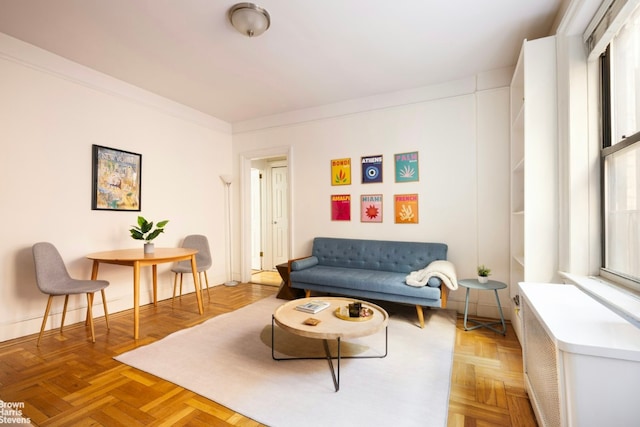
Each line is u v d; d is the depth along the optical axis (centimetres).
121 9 224
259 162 610
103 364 222
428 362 224
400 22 243
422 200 367
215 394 185
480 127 335
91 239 326
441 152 357
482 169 335
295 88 371
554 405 125
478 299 335
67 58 299
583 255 199
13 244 270
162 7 222
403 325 302
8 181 267
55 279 268
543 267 223
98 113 331
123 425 158
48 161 292
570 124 202
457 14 234
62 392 188
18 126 272
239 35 259
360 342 260
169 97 399
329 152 425
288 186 454
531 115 226
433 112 360
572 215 201
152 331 286
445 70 327
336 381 196
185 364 221
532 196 225
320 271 362
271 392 187
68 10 225
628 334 112
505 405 174
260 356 234
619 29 170
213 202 477
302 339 266
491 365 221
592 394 104
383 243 376
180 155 425
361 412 168
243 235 497
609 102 187
